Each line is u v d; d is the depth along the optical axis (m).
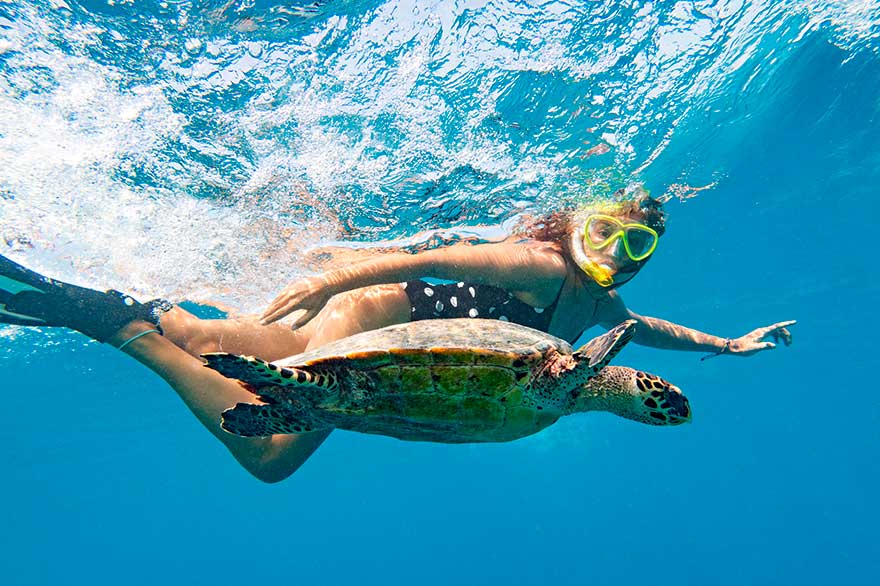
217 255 1.80
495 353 0.83
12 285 1.05
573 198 1.95
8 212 1.37
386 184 1.67
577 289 1.31
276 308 1.09
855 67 2.27
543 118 1.58
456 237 2.05
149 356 1.16
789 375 9.63
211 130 1.36
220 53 1.20
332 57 1.25
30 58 1.11
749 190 3.21
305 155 1.49
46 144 1.27
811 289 5.37
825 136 2.84
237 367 0.73
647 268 3.98
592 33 1.36
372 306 1.31
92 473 9.90
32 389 4.27
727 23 1.55
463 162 1.65
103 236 1.52
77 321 1.11
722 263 4.28
